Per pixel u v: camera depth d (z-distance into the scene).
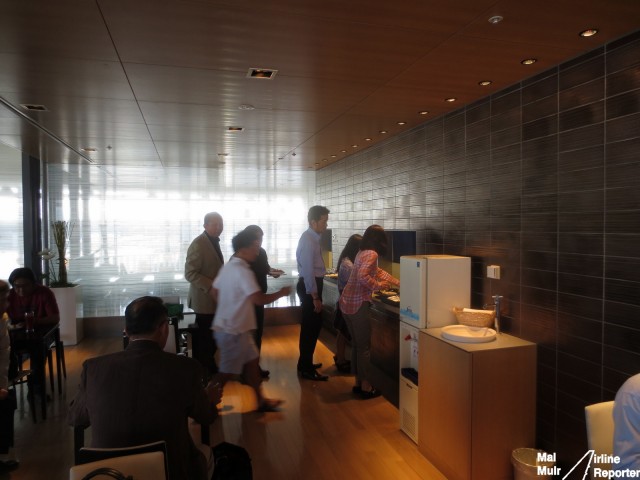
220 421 3.30
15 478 2.60
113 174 6.44
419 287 2.94
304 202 7.17
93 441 1.53
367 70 2.49
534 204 2.58
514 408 2.44
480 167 3.06
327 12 1.80
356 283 3.60
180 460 1.58
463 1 1.71
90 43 2.08
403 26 1.92
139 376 1.55
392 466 2.69
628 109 2.01
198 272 3.78
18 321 3.82
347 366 4.43
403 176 4.19
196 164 6.23
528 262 2.63
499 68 2.47
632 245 2.00
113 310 6.43
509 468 2.43
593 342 2.21
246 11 1.78
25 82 2.64
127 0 1.68
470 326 2.79
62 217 6.24
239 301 3.12
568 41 2.10
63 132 4.07
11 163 5.68
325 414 3.42
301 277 4.22
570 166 2.33
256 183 7.00
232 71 2.48
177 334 3.53
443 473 2.60
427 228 3.76
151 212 6.58
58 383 3.91
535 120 2.57
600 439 1.63
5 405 2.60
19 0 1.67
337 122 3.77
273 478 2.55
